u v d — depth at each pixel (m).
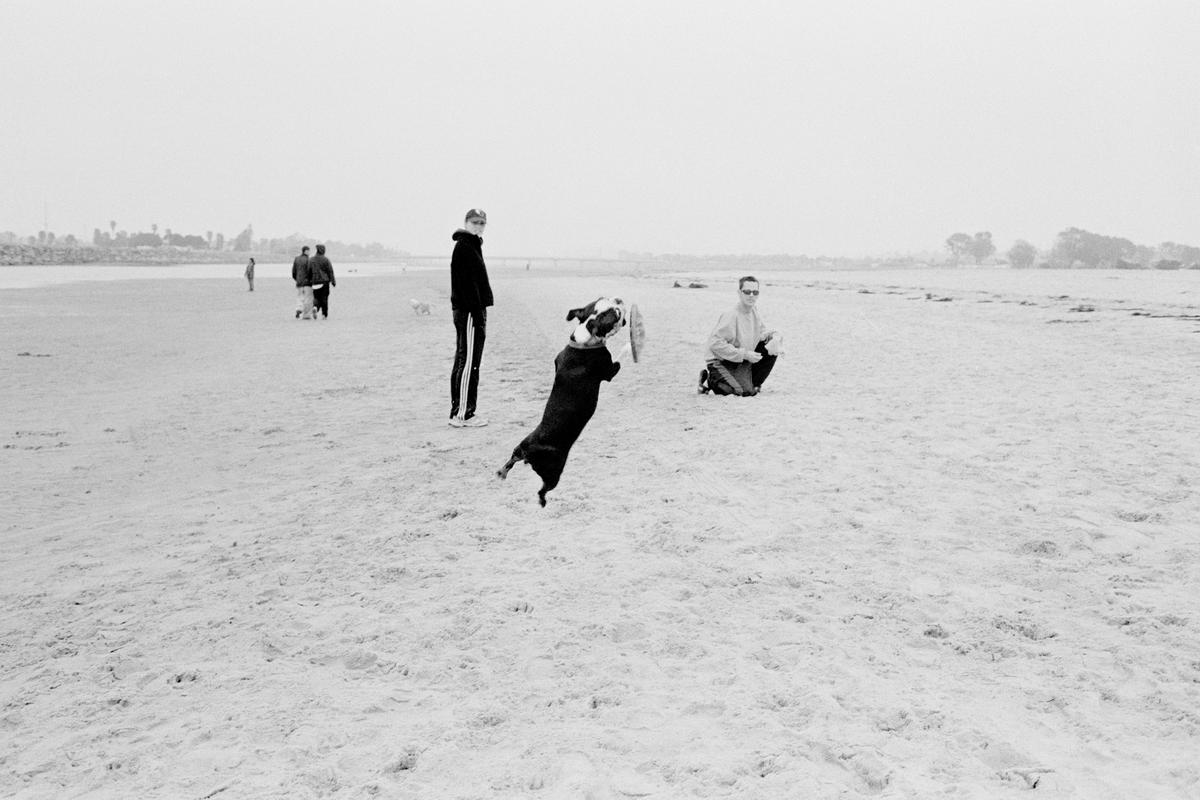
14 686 4.82
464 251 10.68
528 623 5.31
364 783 3.72
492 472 8.89
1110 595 5.43
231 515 7.79
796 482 8.12
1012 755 3.75
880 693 4.32
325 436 10.90
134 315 30.11
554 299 41.28
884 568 6.01
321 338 22.53
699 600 5.58
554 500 7.84
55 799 3.73
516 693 4.47
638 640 5.05
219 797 3.66
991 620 5.15
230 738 4.15
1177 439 9.20
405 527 7.23
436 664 4.84
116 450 10.33
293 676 4.78
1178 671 4.47
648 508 7.50
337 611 5.62
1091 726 4.00
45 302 36.62
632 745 3.93
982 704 4.22
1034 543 6.30
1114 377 13.41
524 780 3.70
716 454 9.25
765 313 28.44
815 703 4.21
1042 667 4.59
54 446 10.55
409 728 4.17
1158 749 3.80
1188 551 6.09
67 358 18.52
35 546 7.09
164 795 3.70
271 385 14.92
